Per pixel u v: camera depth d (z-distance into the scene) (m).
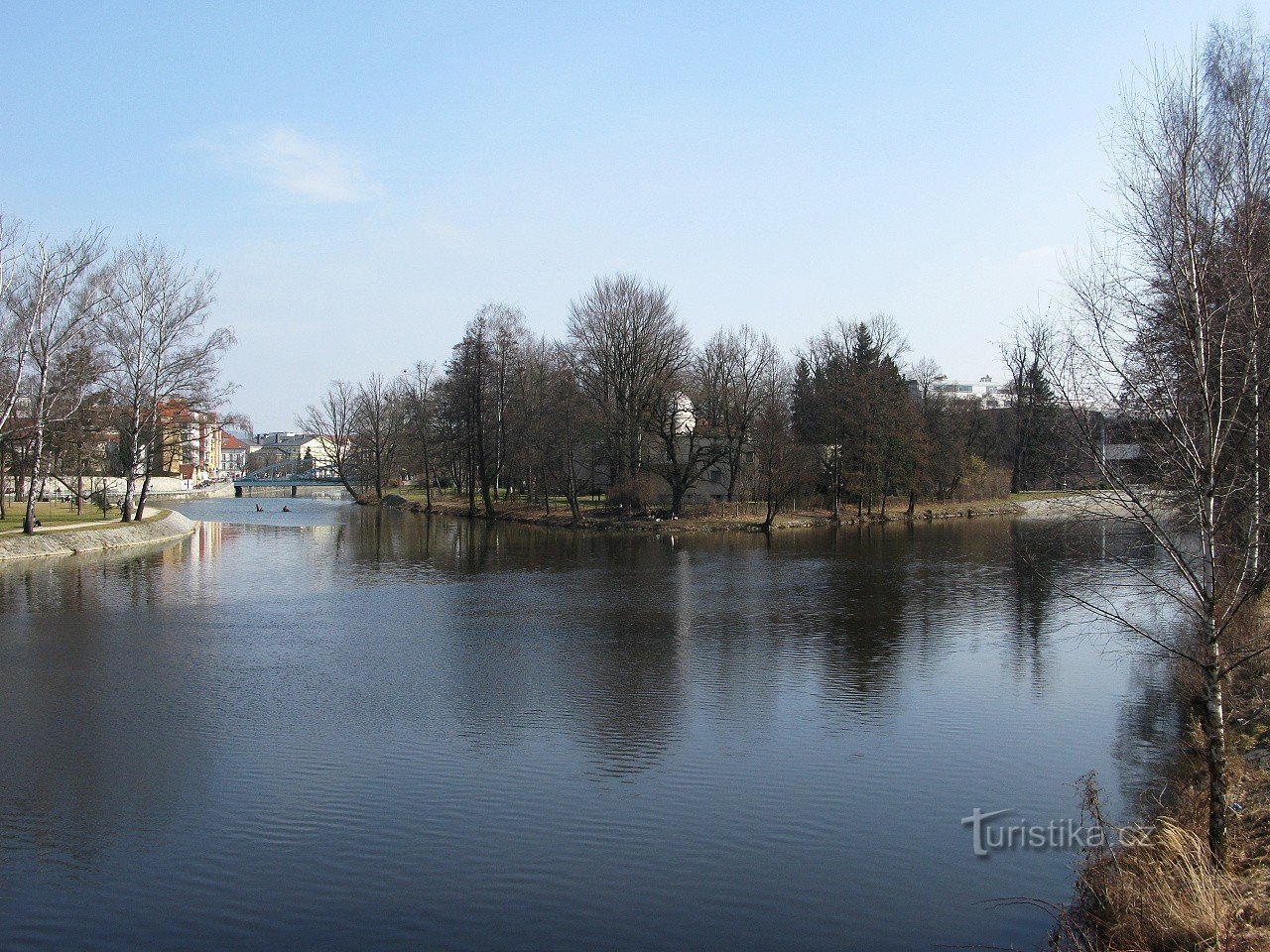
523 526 76.25
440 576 44.75
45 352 47.59
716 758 18.19
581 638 29.69
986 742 19.08
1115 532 13.92
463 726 20.20
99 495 65.62
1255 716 18.53
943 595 38.16
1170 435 11.56
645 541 62.84
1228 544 11.88
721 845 14.29
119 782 16.78
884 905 12.49
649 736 19.53
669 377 72.25
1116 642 28.20
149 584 40.88
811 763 17.92
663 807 15.73
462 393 82.19
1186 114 11.38
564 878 13.27
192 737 19.39
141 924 11.98
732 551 56.06
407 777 17.09
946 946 11.48
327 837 14.55
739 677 24.42
